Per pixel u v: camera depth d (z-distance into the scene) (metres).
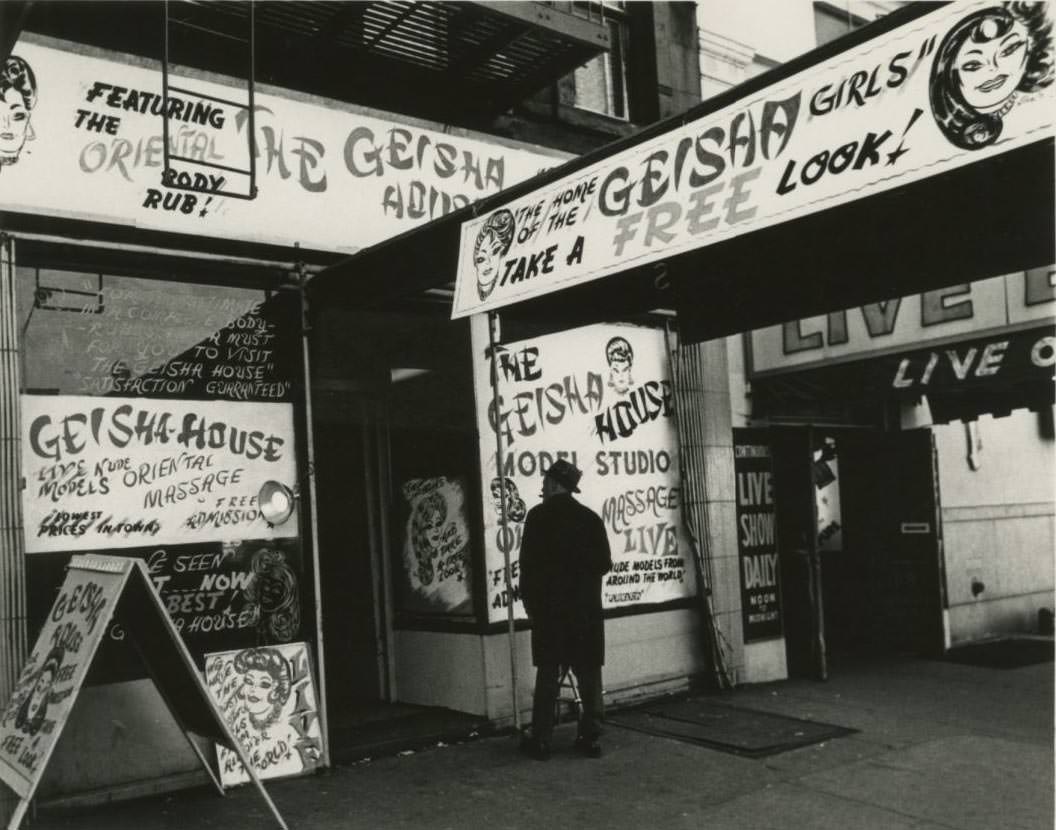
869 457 9.87
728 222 3.54
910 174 3.00
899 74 3.08
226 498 5.54
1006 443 11.27
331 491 7.13
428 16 6.05
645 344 7.78
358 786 5.31
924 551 9.40
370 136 6.32
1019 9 2.76
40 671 4.30
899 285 4.22
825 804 4.95
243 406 5.66
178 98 5.53
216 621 5.43
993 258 3.93
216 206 5.64
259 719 5.43
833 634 10.03
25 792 3.81
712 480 7.91
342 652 7.13
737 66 8.96
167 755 5.17
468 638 6.61
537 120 7.37
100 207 5.23
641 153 3.98
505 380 6.89
